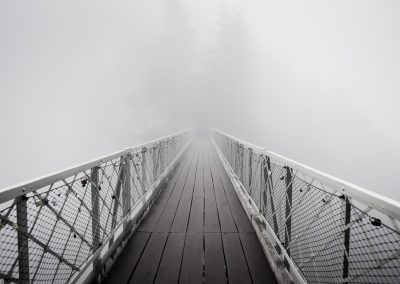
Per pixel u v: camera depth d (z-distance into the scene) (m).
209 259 2.74
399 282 0.96
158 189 5.21
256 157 3.63
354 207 1.21
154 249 2.97
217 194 5.30
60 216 1.65
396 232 0.94
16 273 1.33
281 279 2.17
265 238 2.86
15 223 1.27
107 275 2.46
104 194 2.42
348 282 1.27
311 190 1.68
